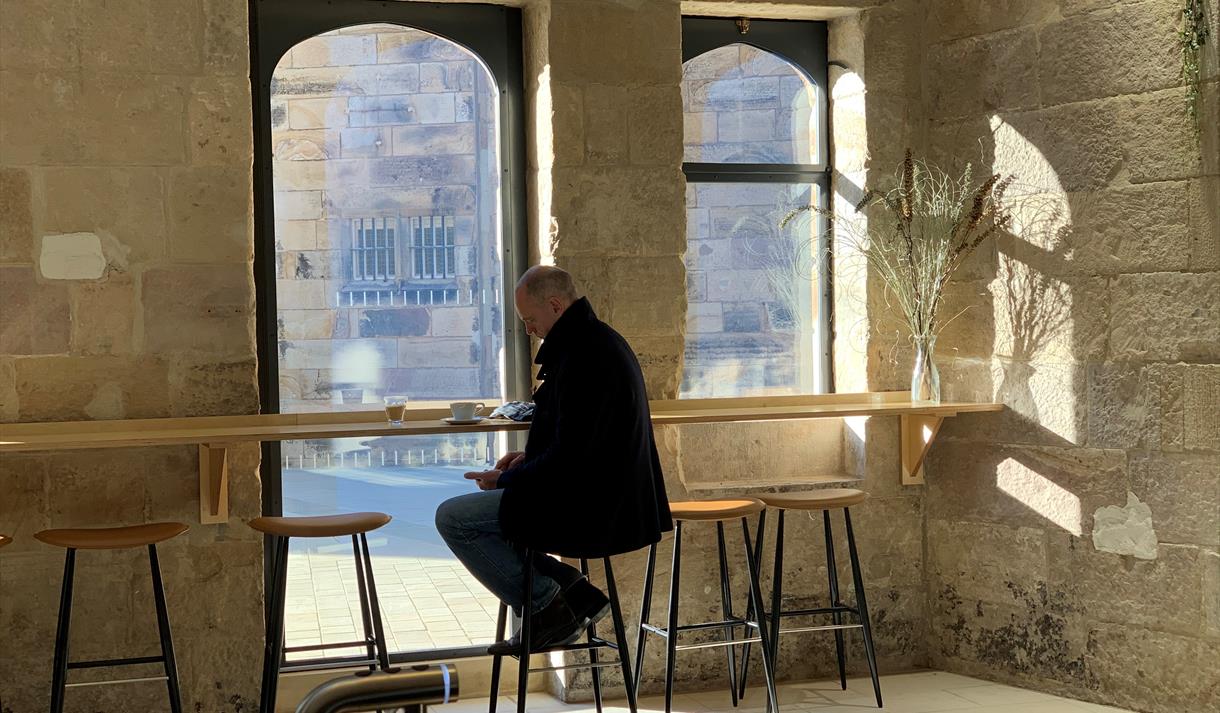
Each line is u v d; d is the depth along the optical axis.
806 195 4.93
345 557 4.45
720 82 4.82
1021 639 4.57
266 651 3.71
